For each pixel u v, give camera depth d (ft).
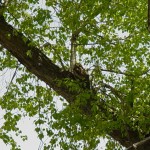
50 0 39.45
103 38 42.42
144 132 35.47
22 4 41.83
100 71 39.58
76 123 38.50
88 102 36.68
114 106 36.78
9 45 38.68
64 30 39.45
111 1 40.09
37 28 39.22
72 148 40.88
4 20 38.68
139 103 35.47
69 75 39.09
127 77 39.50
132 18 44.55
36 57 38.91
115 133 37.29
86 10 38.75
